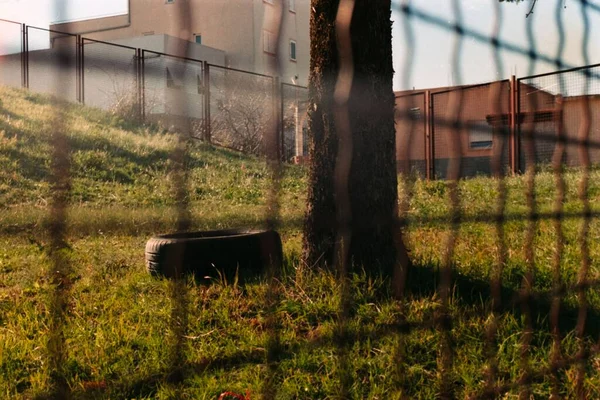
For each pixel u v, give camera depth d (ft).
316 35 14.74
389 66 13.88
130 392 10.39
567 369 11.27
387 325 12.06
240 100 38.32
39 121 41.55
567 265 16.98
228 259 16.26
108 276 17.47
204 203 33.14
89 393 9.86
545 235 20.67
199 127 45.06
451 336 11.85
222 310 13.83
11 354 12.10
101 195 34.27
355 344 11.64
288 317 13.41
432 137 45.60
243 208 29.12
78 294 15.75
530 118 8.27
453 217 7.39
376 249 14.65
